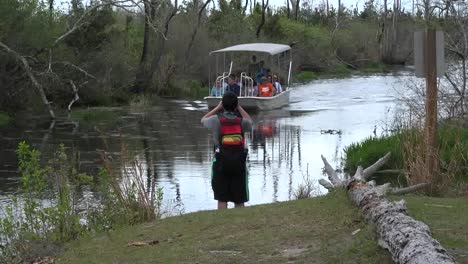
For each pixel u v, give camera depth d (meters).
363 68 62.06
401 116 24.31
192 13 43.22
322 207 8.51
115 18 37.94
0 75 28.22
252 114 28.17
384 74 55.12
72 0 32.69
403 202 7.34
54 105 30.75
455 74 17.34
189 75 40.97
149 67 36.75
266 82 30.23
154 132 23.03
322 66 57.62
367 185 8.33
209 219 8.56
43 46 29.39
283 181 14.73
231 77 29.81
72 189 11.10
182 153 18.55
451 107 16.11
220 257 7.07
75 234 9.20
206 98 29.73
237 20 48.97
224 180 10.09
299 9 77.69
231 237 7.68
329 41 61.81
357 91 38.94
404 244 6.01
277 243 7.32
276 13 63.75
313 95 36.78
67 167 11.98
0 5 27.70
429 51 10.70
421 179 10.74
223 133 10.09
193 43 41.66
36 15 29.53
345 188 8.90
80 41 32.53
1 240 9.30
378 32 69.12
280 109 30.08
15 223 9.90
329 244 7.07
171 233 8.16
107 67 33.47
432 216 8.02
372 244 6.80
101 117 27.84
